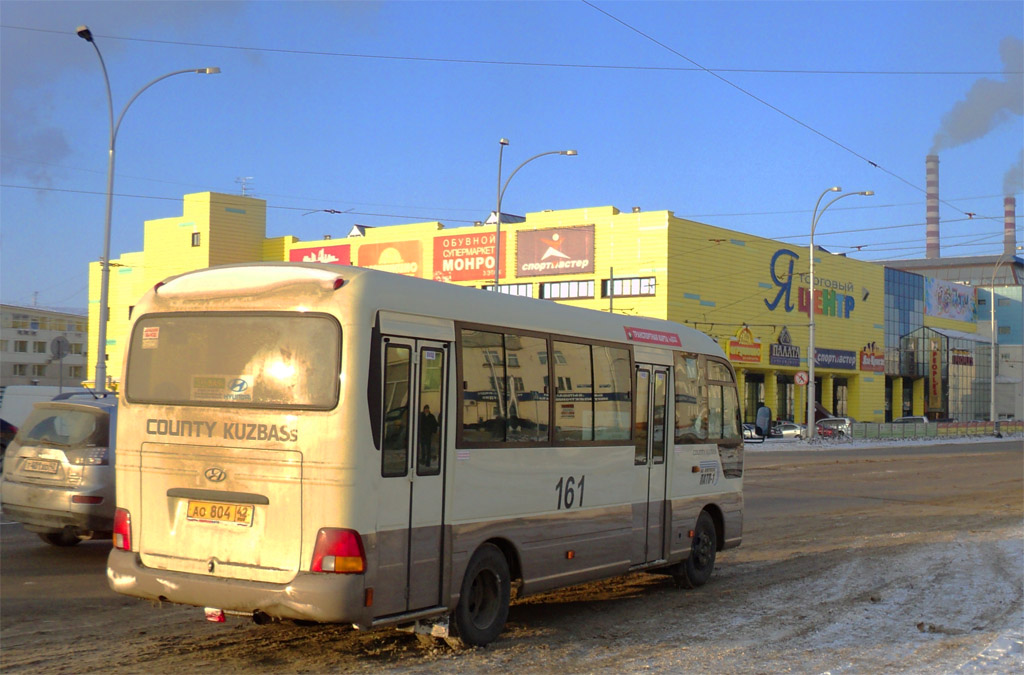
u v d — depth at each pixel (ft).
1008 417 306.35
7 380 278.87
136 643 25.25
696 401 36.55
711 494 37.11
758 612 31.65
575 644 26.58
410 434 23.49
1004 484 86.69
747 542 48.52
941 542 49.06
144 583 23.44
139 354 24.57
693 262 177.27
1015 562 42.73
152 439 23.95
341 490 21.88
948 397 273.33
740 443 39.47
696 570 36.14
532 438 27.71
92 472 37.29
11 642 24.99
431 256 194.80
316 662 23.81
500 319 26.81
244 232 210.79
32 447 38.60
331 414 22.09
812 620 30.48
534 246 184.44
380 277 23.38
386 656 24.54
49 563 36.42
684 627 29.17
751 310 192.44
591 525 30.14
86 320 299.58
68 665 22.98
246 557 22.54
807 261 209.87
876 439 187.42
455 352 24.97
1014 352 308.40
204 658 23.95
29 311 285.23
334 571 21.71
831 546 47.26
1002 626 29.94
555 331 29.07
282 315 23.00
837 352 220.43
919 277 264.72
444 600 24.35
